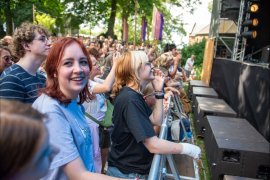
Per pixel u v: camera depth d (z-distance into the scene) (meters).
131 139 2.04
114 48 9.66
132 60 2.12
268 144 3.83
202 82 11.83
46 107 1.39
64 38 1.57
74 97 1.57
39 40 2.23
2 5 22.19
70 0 26.28
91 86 2.71
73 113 1.53
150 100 2.60
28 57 2.24
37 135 0.61
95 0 26.19
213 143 4.11
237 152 3.59
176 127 3.62
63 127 1.37
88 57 1.62
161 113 2.49
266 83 4.48
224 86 8.33
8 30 22.98
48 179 1.28
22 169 0.59
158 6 26.61
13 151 0.57
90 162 1.60
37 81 2.27
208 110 5.93
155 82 2.56
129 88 2.08
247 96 5.66
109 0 26.27
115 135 2.09
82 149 1.50
